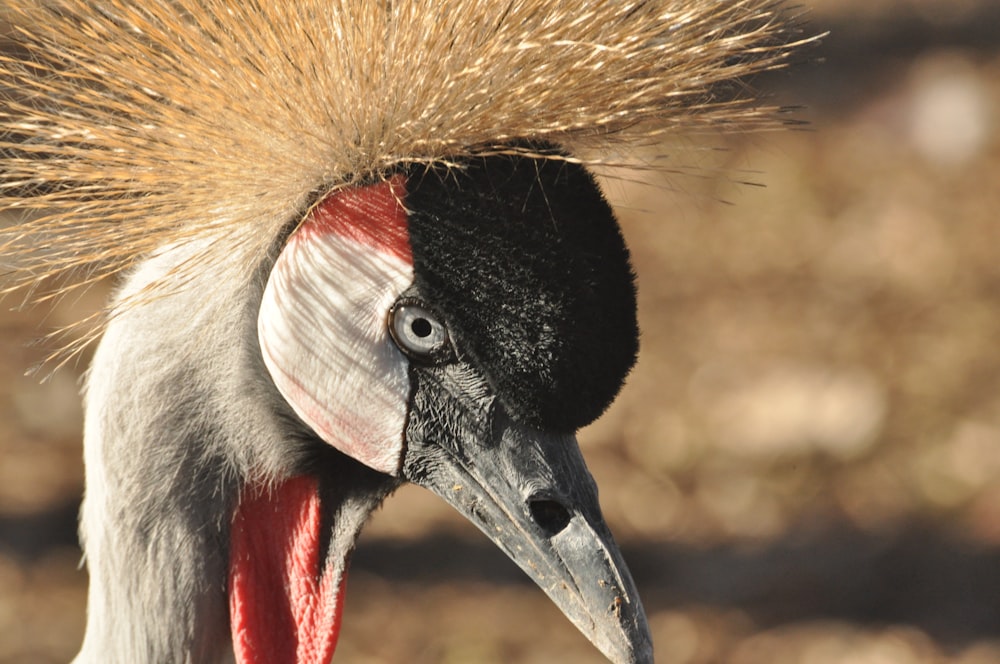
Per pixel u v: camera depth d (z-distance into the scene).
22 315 5.40
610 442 5.40
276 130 2.90
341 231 2.90
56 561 4.42
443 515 4.81
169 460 2.91
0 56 2.90
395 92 2.89
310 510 2.94
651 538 4.79
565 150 2.89
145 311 2.91
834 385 5.66
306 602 2.94
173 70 2.90
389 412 2.91
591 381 2.88
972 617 4.28
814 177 7.39
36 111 2.90
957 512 4.84
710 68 2.90
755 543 4.74
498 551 4.61
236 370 2.92
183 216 2.90
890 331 6.05
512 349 2.88
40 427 5.20
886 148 7.68
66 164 2.90
